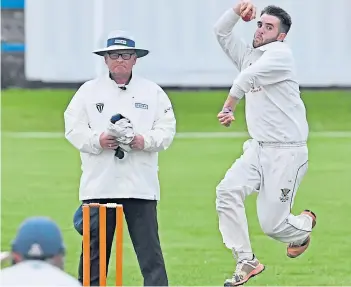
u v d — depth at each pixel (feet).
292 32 197.88
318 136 212.84
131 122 90.38
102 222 84.64
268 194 96.78
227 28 98.99
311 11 197.57
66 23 202.28
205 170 181.68
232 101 95.45
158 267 91.35
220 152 197.57
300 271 114.52
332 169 181.98
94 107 90.68
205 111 231.30
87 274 85.30
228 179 96.78
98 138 89.20
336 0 195.93
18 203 154.40
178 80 205.67
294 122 96.17
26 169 182.19
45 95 249.96
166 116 91.35
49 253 57.47
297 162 96.58
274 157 96.32
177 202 155.33
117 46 89.81
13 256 57.98
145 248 91.09
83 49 202.28
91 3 200.23
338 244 128.67
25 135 213.66
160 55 205.26
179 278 111.04
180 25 204.85
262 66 94.43
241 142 206.90
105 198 90.33
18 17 244.83
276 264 117.80
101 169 90.48
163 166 184.65
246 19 98.43
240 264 96.48
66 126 90.94
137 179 90.48
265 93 96.02
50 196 160.15
